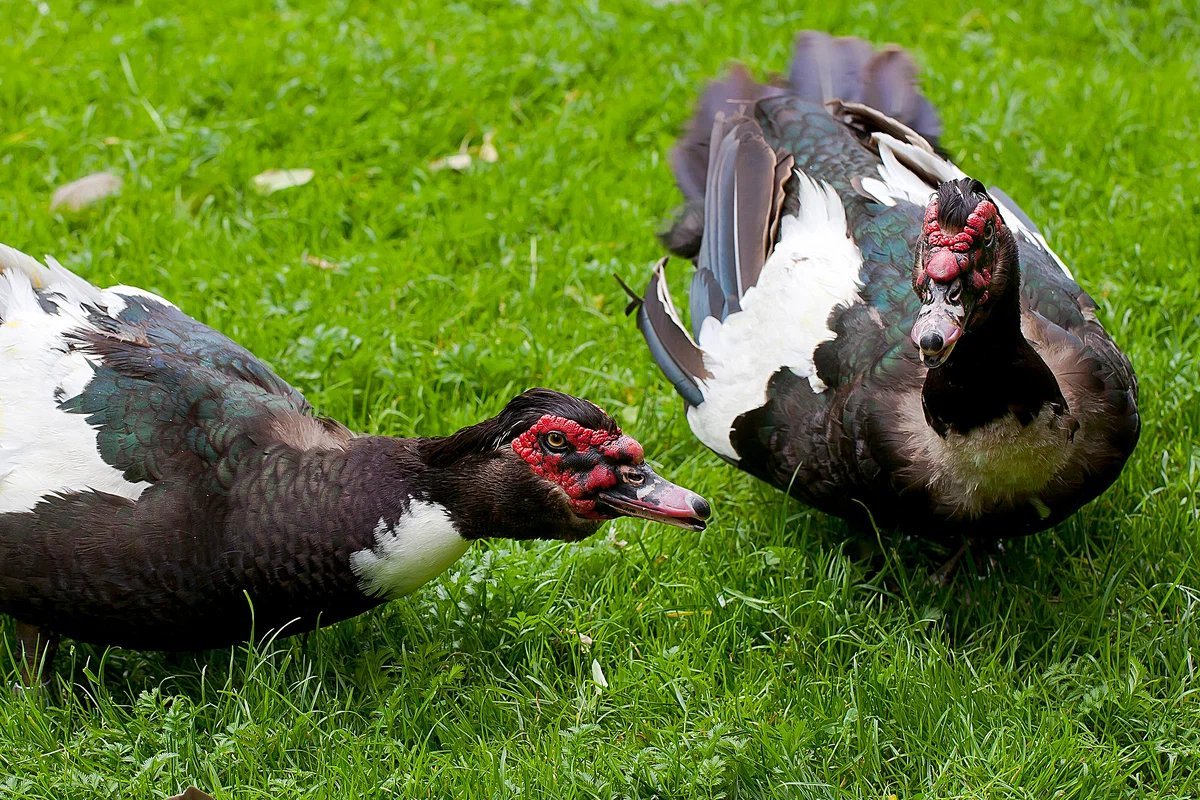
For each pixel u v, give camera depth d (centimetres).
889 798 772
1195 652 866
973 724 820
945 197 757
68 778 769
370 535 789
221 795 759
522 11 1559
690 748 792
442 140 1378
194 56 1470
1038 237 992
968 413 799
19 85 1414
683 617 908
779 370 909
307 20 1545
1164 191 1288
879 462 844
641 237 1255
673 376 977
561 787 770
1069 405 836
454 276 1214
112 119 1384
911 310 880
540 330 1152
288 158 1330
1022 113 1401
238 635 827
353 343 1099
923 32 1555
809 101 1105
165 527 780
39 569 786
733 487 1031
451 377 1098
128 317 894
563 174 1334
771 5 1579
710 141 1083
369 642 879
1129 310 1129
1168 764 808
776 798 775
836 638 884
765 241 979
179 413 807
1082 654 891
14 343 818
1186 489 980
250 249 1227
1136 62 1538
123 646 836
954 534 883
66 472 786
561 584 929
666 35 1538
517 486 787
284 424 821
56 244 1220
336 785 778
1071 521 964
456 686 855
